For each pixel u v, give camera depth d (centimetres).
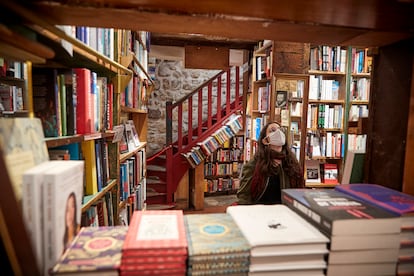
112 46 172
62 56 111
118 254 63
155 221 77
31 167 68
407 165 90
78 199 74
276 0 62
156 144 596
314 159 369
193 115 613
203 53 481
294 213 86
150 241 64
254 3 64
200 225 77
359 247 67
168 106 473
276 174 220
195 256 62
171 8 68
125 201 214
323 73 352
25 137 69
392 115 96
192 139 534
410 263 70
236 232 72
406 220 70
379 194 86
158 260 61
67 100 114
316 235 69
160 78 593
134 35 261
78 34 117
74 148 122
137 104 279
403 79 92
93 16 72
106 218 158
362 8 67
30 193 59
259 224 77
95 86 135
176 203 488
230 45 485
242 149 561
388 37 88
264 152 221
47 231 60
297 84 327
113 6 66
